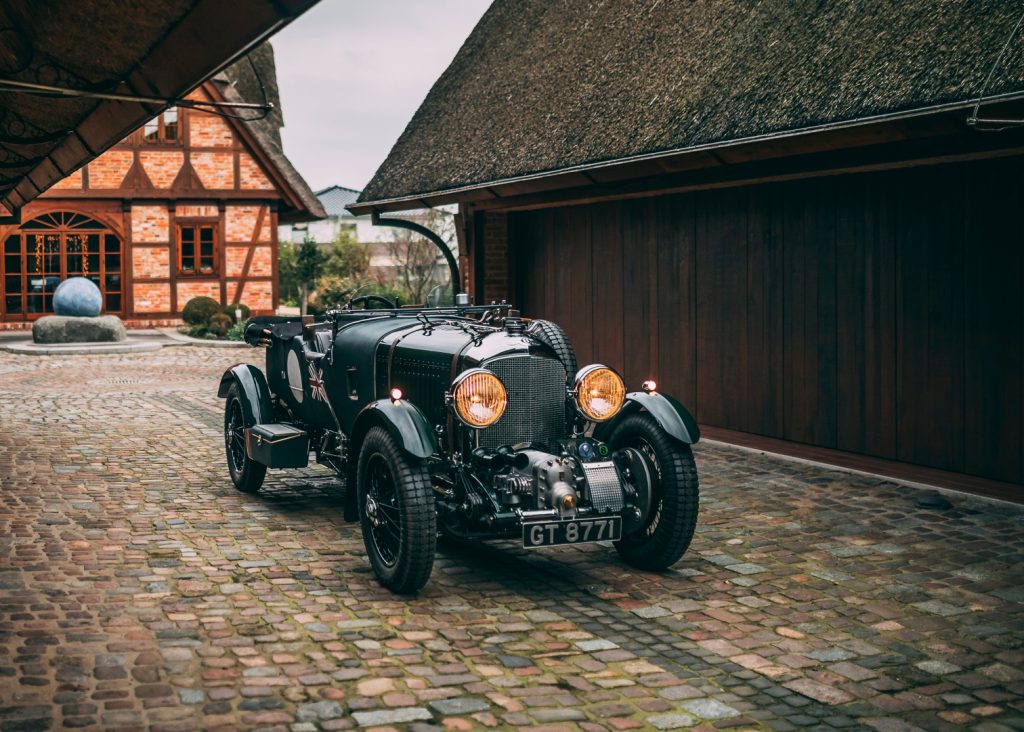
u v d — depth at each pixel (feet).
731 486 25.48
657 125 29.01
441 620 15.94
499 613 16.33
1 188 34.47
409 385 19.67
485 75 44.11
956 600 16.90
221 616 15.83
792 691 13.30
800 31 26.84
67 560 18.81
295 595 17.04
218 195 92.73
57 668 13.50
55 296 71.36
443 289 103.04
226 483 26.43
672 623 15.89
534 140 35.17
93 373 55.21
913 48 22.34
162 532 21.12
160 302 92.22
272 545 20.30
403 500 16.74
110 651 14.17
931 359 25.29
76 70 18.22
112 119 20.94
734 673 13.88
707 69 29.30
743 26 29.66
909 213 25.67
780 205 29.45
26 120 22.45
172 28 15.56
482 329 19.58
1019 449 23.25
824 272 28.17
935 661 14.33
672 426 17.83
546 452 18.10
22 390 47.16
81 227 90.27
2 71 18.42
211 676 13.38
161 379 52.39
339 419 22.52
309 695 12.85
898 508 23.03
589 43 37.93
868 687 13.43
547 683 13.44
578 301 38.19
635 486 18.26
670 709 12.69
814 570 18.62
